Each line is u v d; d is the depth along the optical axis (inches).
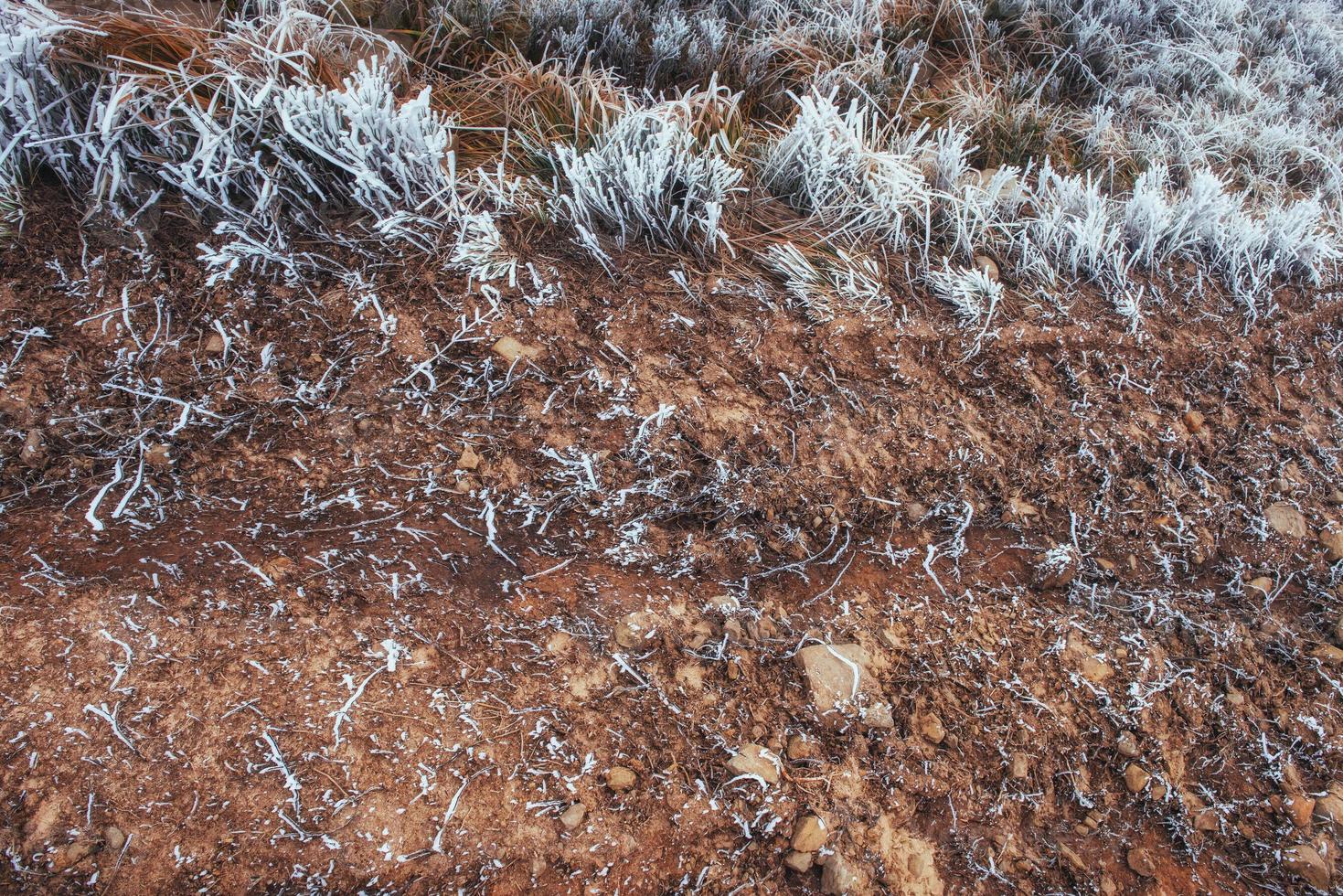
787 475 89.7
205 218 87.1
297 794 58.7
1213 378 120.6
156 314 80.3
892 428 97.0
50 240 80.1
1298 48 195.9
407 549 74.5
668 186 103.1
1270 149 159.3
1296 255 136.9
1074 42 165.8
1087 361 112.7
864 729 75.8
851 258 108.7
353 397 82.2
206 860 55.2
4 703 56.3
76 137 78.7
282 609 66.4
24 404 72.2
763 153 117.0
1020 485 99.5
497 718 66.3
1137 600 96.0
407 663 66.9
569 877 61.7
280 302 85.0
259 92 83.5
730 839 66.8
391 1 118.8
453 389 85.3
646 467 85.1
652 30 134.0
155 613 63.0
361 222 92.4
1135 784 82.1
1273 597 103.1
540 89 113.2
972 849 74.0
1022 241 117.2
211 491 73.1
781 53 135.9
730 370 94.9
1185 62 171.0
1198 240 131.3
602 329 92.8
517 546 78.6
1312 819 84.4
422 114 92.1
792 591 84.7
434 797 61.3
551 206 98.3
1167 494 105.7
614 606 76.7
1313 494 113.7
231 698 61.0
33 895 51.4
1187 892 78.0
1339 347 135.3
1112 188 137.1
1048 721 83.0
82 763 55.7
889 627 84.3
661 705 71.4
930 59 153.6
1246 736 89.1
